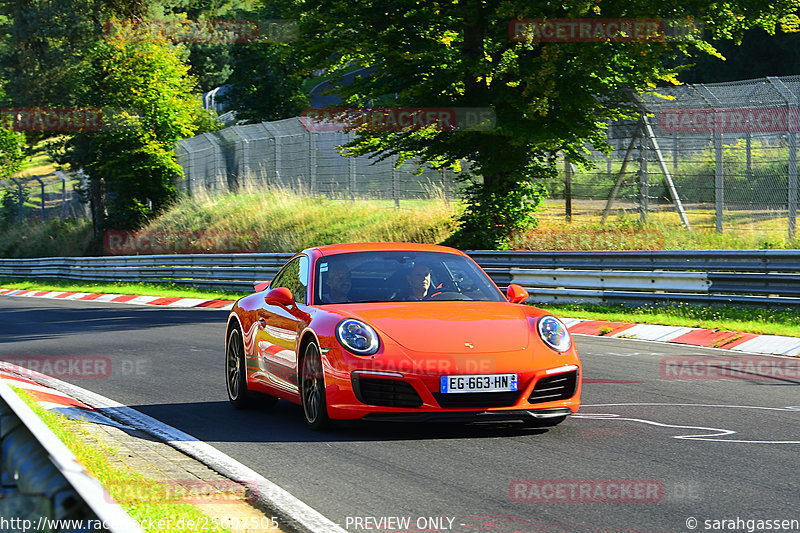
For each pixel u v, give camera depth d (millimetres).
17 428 9273
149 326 41781
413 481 12531
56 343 35406
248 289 60875
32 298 71250
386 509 11164
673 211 53156
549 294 41750
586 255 40469
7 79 133125
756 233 46375
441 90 46625
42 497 7008
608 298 39312
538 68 43781
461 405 15148
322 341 16062
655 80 47625
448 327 15898
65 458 7266
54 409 19016
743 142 49094
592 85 45531
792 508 10914
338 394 15594
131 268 74188
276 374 18172
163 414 19344
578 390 16078
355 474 13062
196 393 22391
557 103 46250
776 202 47719
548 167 52531
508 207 52969
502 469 13148
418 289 17797
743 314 33688
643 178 52906
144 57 93500
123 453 15031
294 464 13859
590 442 15055
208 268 64875
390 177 70812
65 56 118562
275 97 142750
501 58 45062
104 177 92562
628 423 16797
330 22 45875
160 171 93750
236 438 16250
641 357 26734
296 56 48094
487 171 49688
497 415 15211
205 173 90312
